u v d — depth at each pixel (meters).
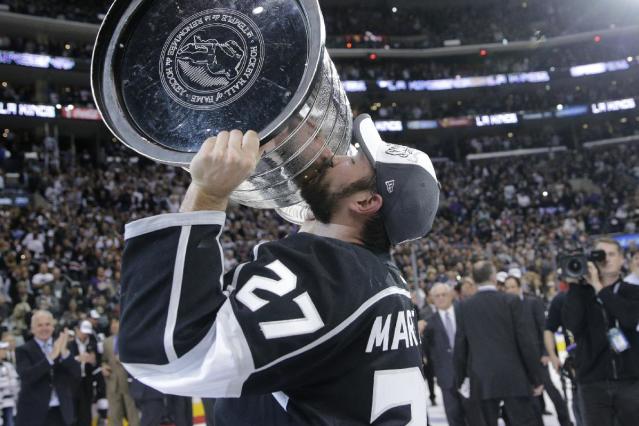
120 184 19.83
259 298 0.90
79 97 21.70
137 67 0.95
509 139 28.78
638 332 3.69
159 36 0.96
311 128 0.94
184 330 0.86
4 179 18.56
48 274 12.29
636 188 24.34
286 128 0.89
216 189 0.89
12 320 10.77
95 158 23.16
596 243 3.92
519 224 21.98
